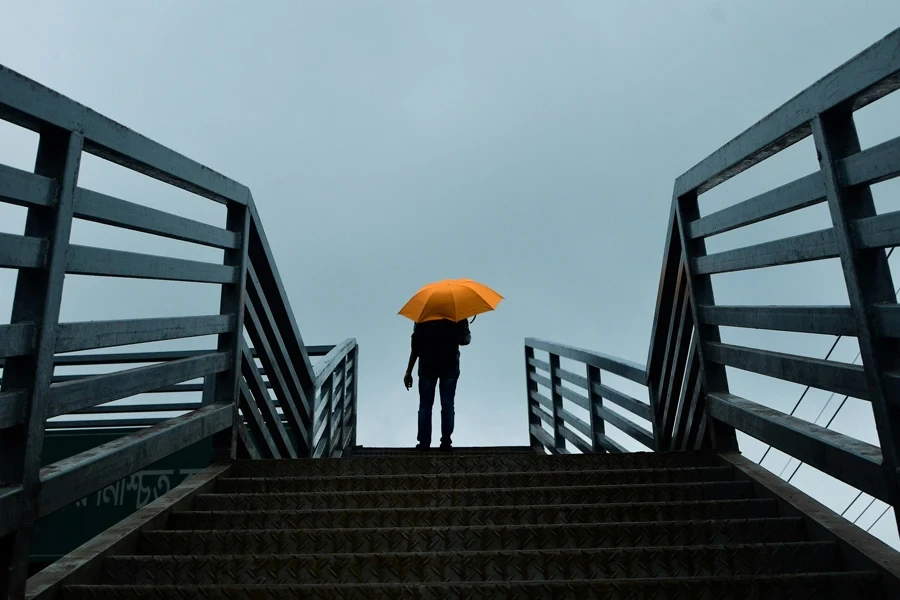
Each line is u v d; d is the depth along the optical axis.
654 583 2.38
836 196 2.70
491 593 2.36
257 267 4.86
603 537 2.91
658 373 5.33
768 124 3.19
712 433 4.10
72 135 2.48
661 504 3.21
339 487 3.73
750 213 3.49
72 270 2.48
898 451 2.40
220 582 2.61
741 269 3.68
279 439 5.24
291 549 2.89
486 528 2.90
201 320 3.68
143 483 5.83
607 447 6.27
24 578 2.17
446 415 6.47
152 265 3.11
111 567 2.63
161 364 3.24
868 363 2.55
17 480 2.18
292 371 5.60
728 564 2.64
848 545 2.59
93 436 6.14
